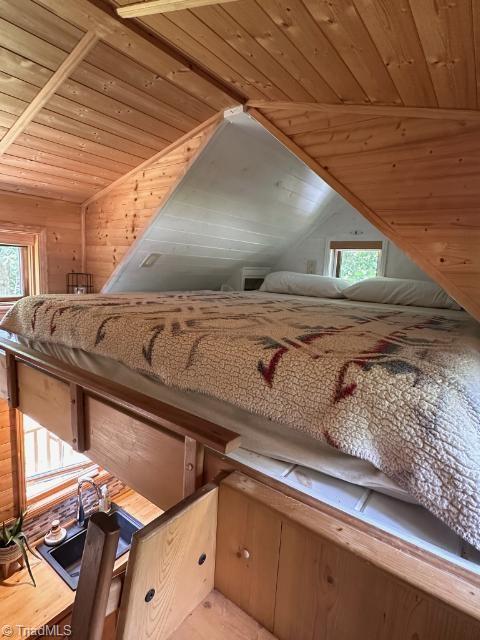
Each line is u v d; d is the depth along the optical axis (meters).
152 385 1.34
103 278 3.11
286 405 0.97
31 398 1.92
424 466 0.76
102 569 0.69
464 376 0.94
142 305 1.93
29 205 2.85
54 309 1.86
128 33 1.50
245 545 0.90
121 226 2.86
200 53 1.61
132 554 0.72
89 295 2.35
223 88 1.89
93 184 2.81
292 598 0.83
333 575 0.76
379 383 0.88
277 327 1.42
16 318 2.06
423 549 0.74
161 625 0.81
